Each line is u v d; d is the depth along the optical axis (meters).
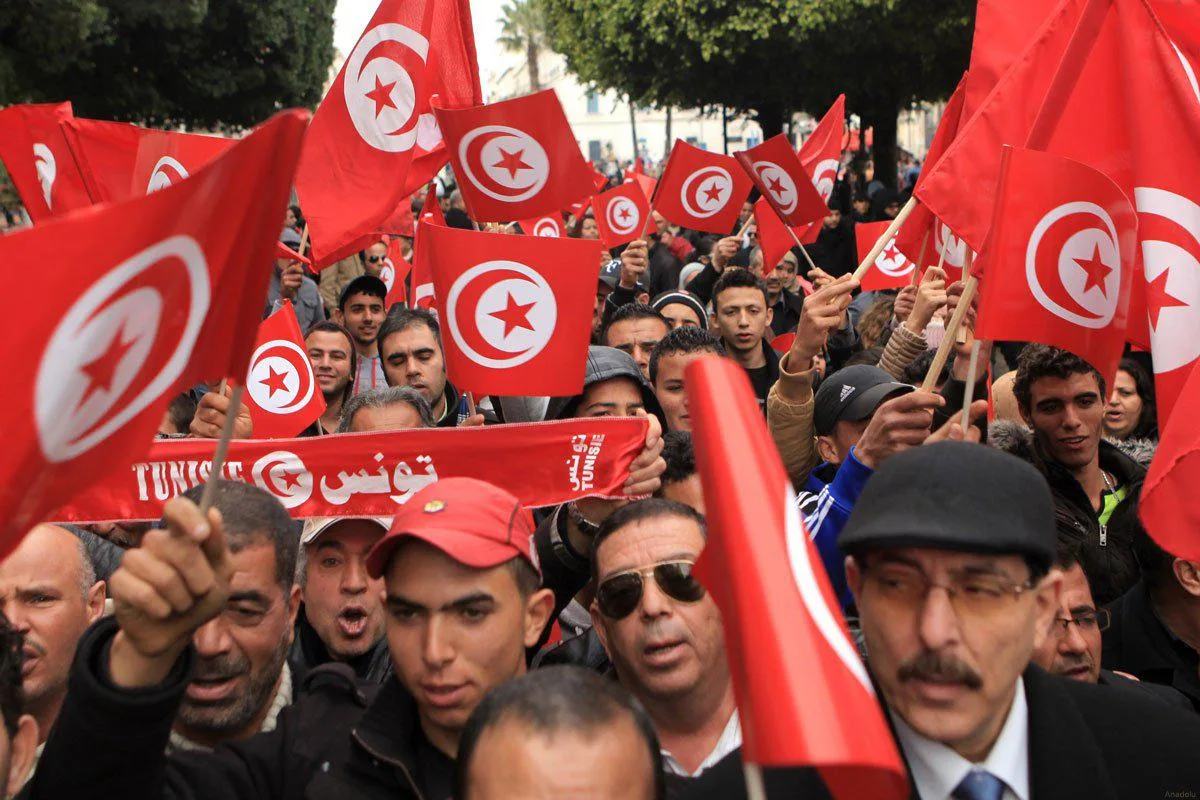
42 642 2.99
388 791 2.58
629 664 3.08
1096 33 3.64
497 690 2.08
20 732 2.46
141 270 2.00
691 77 26.75
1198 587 3.67
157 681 2.10
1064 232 3.50
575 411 4.89
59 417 1.96
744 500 1.73
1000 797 2.04
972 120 4.12
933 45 24.11
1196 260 3.61
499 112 5.43
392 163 5.60
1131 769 2.10
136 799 2.12
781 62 26.02
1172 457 3.22
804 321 4.77
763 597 1.65
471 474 3.74
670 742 3.11
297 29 29.42
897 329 5.07
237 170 2.08
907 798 1.74
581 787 1.94
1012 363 7.98
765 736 1.57
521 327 4.32
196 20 25.44
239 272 2.15
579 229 14.61
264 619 2.95
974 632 1.93
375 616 3.76
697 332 5.48
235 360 2.16
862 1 23.25
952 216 4.12
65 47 21.14
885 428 3.44
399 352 6.42
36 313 1.92
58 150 6.04
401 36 5.60
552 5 29.44
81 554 3.15
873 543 1.94
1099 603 4.45
